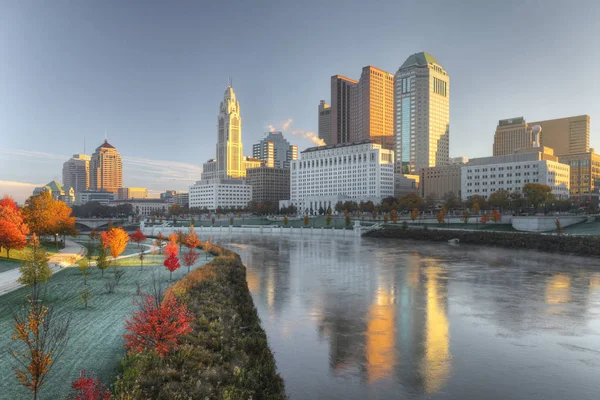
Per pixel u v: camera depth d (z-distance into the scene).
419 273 76.56
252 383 25.23
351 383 30.09
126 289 53.66
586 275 73.62
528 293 59.09
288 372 31.92
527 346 37.84
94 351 29.84
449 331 42.16
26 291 51.03
